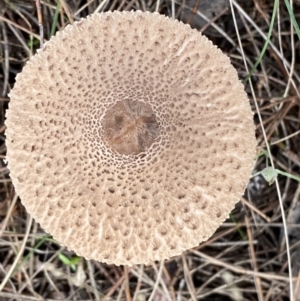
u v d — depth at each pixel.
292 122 0.27
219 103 0.17
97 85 0.17
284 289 0.25
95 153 0.17
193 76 0.17
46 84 0.17
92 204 0.17
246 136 0.17
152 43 0.17
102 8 0.25
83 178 0.17
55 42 0.17
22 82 0.17
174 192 0.17
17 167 0.17
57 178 0.17
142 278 0.25
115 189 0.17
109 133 0.17
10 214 0.25
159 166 0.17
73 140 0.17
